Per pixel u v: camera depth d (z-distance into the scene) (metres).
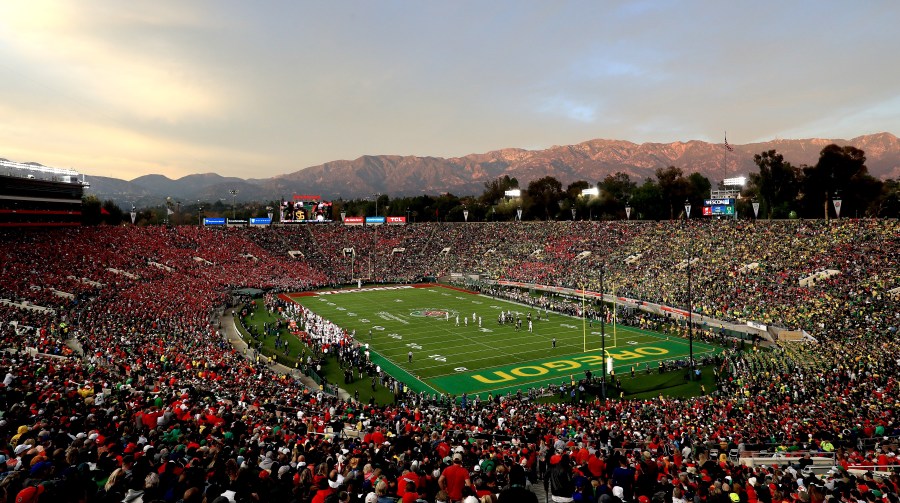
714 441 21.06
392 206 174.12
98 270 68.94
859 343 39.97
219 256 90.56
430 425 24.42
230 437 14.98
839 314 47.91
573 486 10.54
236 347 50.59
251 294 75.00
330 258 103.06
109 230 85.38
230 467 10.35
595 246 89.88
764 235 71.69
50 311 48.06
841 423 22.36
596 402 33.56
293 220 107.88
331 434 20.42
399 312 68.56
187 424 17.38
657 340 53.91
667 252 78.12
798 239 67.31
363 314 67.19
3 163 76.38
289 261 97.94
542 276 84.94
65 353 31.59
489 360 47.03
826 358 37.31
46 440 11.91
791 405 27.31
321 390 38.34
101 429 14.20
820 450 18.86
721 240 74.88
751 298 56.84
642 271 75.00
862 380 30.16
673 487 10.93
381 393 38.66
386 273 100.06
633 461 15.38
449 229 114.94
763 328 50.91
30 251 68.00
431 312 68.56
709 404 30.81
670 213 119.56
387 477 11.39
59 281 60.81
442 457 15.10
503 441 19.97
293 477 10.95
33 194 77.31
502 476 11.94
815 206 94.62
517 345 52.00
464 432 21.38
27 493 7.52
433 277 98.75
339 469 12.33
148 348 36.78
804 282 57.09
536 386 40.50
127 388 22.98
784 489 11.77
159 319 50.28
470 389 39.91
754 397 31.00
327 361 46.66
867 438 19.52
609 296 71.00
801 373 34.34
